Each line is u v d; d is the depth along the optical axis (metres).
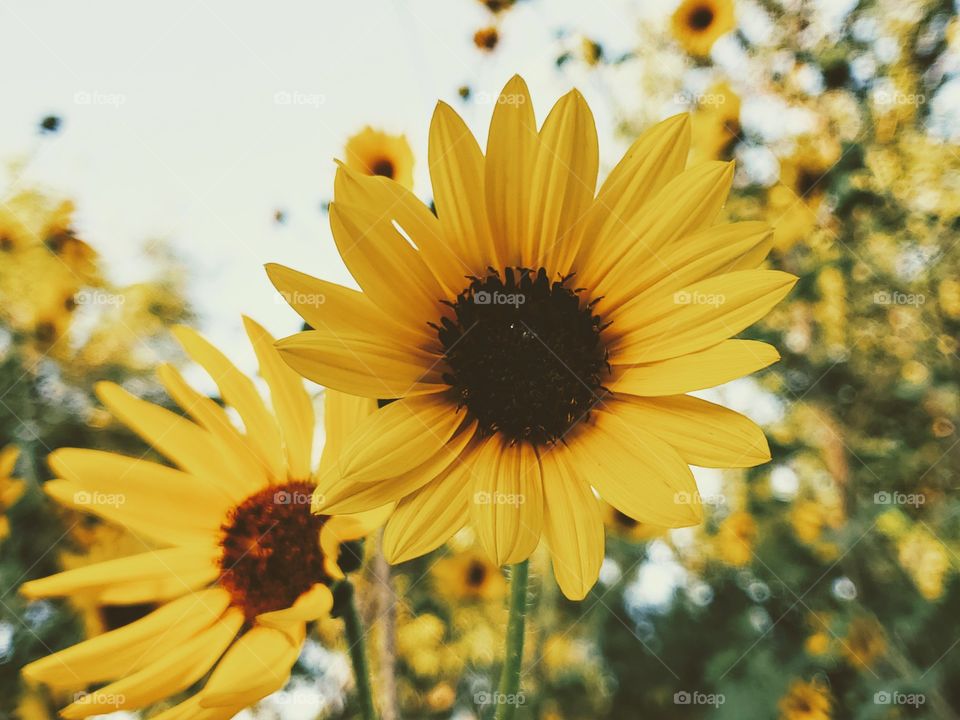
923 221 3.66
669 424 1.30
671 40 3.77
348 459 1.21
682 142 1.42
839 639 3.96
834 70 3.71
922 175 3.61
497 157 1.41
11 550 3.14
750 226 1.38
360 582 2.02
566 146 1.41
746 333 3.84
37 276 3.81
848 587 4.09
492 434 1.35
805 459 4.24
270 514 1.31
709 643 4.27
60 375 3.86
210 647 1.22
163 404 3.93
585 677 4.18
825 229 3.69
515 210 1.42
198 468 1.36
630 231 1.41
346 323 1.29
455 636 3.48
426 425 1.29
